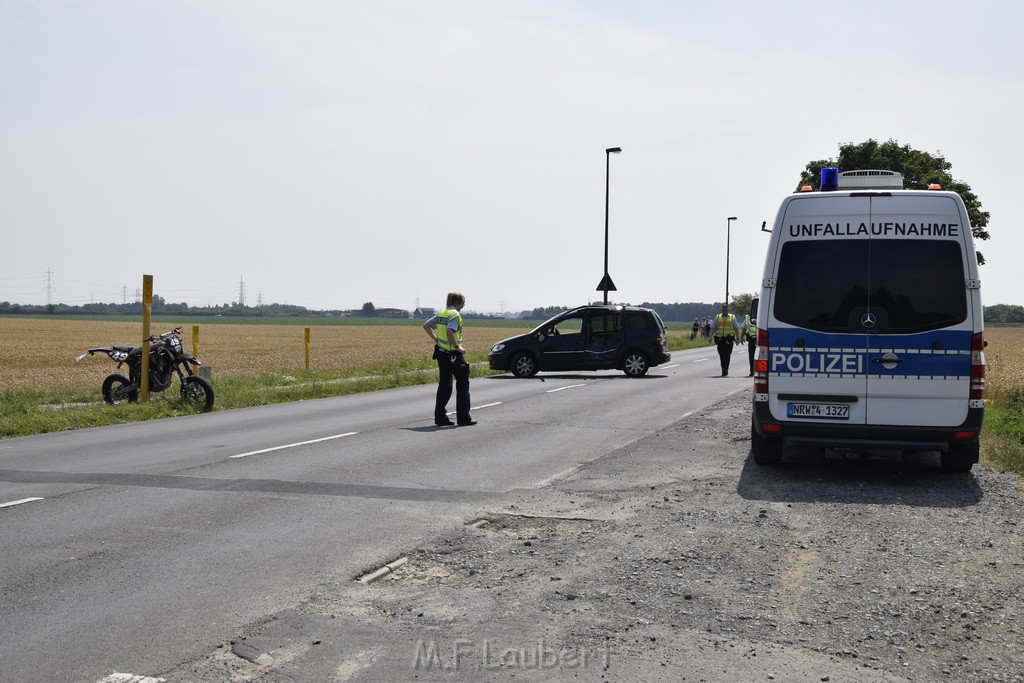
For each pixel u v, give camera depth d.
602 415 15.66
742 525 7.42
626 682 4.33
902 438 9.41
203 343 68.88
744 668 4.51
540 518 7.72
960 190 43.16
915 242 9.43
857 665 4.57
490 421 14.84
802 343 9.62
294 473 9.84
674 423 14.41
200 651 4.68
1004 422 14.06
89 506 8.09
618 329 26.28
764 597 5.59
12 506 8.09
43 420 14.46
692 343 60.34
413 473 9.87
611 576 6.02
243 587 5.75
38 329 98.56
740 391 20.70
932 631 5.05
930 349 9.36
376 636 4.92
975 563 6.38
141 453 11.35
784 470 10.11
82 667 4.47
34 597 5.54
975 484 9.38
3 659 4.57
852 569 6.19
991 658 4.69
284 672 4.43
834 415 9.55
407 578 6.03
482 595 5.64
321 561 6.35
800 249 9.66
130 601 5.47
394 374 26.38
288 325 147.25
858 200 9.53
